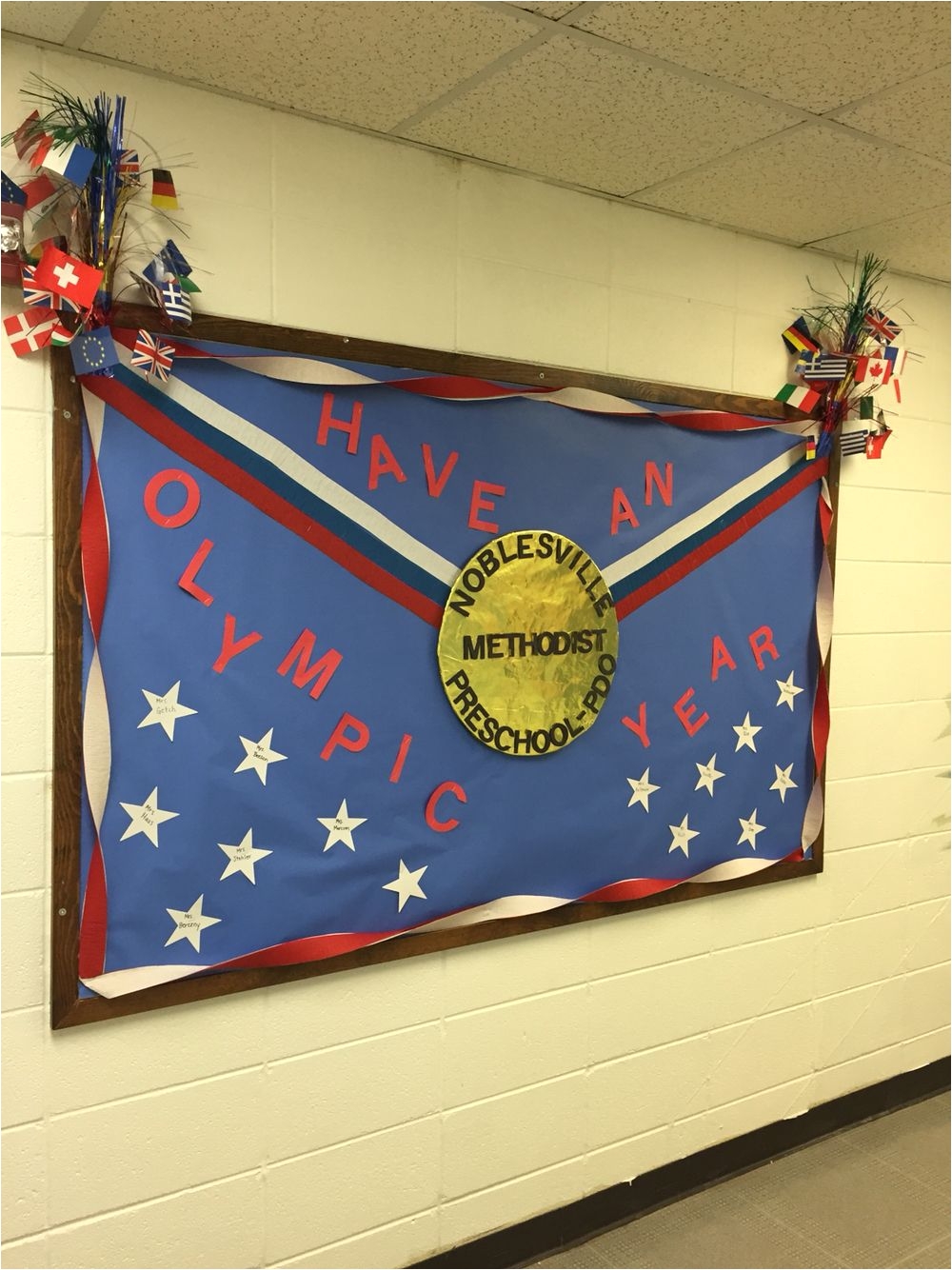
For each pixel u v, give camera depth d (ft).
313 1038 6.34
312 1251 6.39
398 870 6.55
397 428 6.43
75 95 5.31
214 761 5.88
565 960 7.41
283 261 6.04
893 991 9.52
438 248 6.62
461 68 5.41
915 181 6.98
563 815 7.25
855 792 9.10
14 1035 5.41
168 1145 5.86
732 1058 8.40
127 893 5.64
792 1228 7.67
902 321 9.21
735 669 8.13
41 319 5.19
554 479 7.10
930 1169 8.53
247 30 5.03
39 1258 5.51
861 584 9.02
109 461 5.50
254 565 5.96
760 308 8.26
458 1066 6.94
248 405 5.90
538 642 7.03
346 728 6.31
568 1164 7.48
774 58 5.28
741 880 8.30
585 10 4.79
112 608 5.55
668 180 7.00
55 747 5.41
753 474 8.15
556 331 7.17
